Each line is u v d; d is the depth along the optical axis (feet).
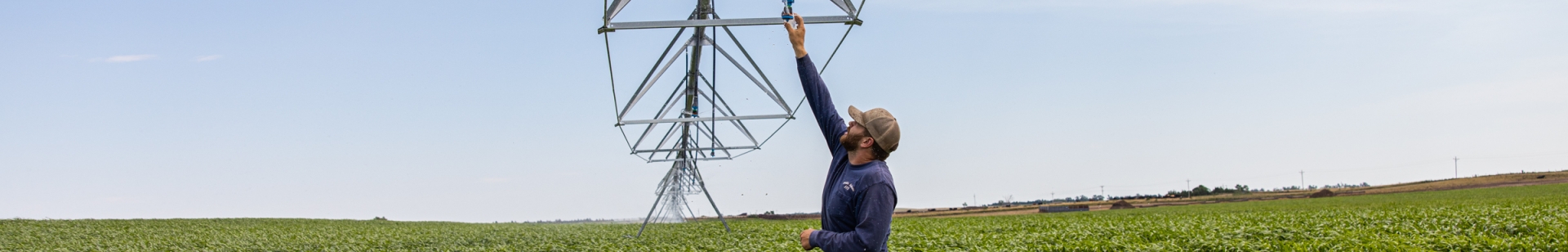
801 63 15.05
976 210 235.61
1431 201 151.02
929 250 54.29
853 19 30.86
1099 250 49.80
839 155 14.35
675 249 62.95
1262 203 194.39
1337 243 46.52
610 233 94.48
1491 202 121.39
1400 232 54.60
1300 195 258.37
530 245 72.13
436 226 145.28
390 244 82.33
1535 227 51.08
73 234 105.50
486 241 83.46
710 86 50.93
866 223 13.00
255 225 137.49
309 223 153.38
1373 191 269.44
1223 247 47.37
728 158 76.33
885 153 13.73
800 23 15.21
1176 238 55.31
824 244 13.74
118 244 87.10
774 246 57.82
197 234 108.27
